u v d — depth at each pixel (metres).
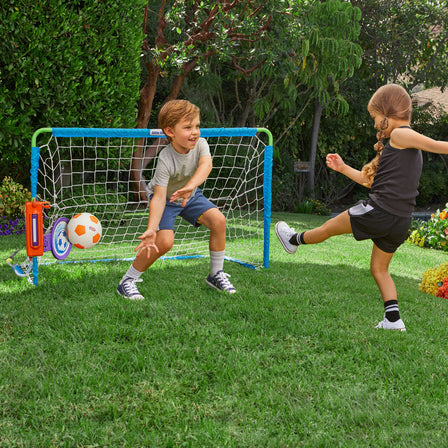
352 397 2.20
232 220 9.62
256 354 2.61
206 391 2.19
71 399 2.07
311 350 2.72
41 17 6.35
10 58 6.30
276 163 16.98
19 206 7.43
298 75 12.83
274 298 3.75
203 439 1.82
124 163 7.97
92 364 2.39
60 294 3.65
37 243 3.80
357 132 19.88
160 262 5.05
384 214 2.98
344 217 3.25
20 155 7.41
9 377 2.24
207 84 12.90
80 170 9.19
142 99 10.09
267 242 5.03
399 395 2.23
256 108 13.74
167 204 3.70
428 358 2.71
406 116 3.06
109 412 1.99
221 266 4.02
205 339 2.79
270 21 10.23
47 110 6.75
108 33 7.21
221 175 13.23
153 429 1.89
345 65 12.84
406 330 3.20
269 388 2.25
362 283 4.67
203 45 11.04
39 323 2.95
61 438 1.81
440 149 2.84
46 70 6.58
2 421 1.90
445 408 2.11
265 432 1.89
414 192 3.00
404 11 18.91
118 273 4.42
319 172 19.59
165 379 2.28
